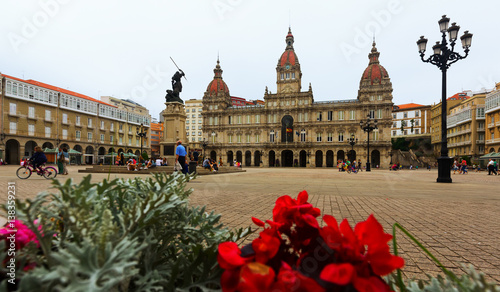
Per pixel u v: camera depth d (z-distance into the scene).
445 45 13.05
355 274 0.67
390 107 55.06
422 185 12.52
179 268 1.20
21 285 0.70
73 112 56.06
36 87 48.59
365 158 55.97
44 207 1.09
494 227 4.29
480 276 0.79
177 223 1.47
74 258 0.73
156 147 87.19
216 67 71.50
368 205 6.29
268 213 5.09
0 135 43.50
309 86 60.50
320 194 8.41
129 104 79.19
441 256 2.96
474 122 58.16
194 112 109.88
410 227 4.27
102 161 63.16
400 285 1.03
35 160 12.67
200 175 19.03
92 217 1.01
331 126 58.88
